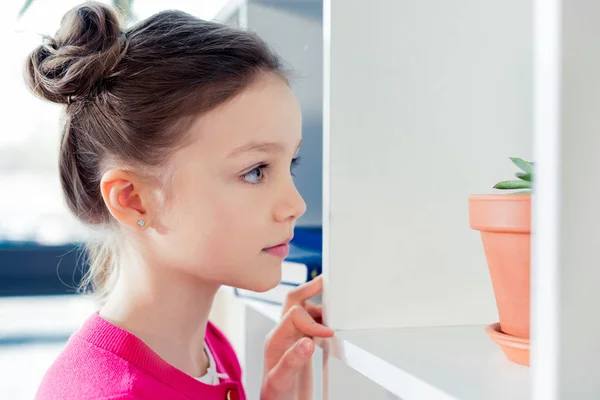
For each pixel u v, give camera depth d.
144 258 0.68
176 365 0.72
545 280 0.30
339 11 0.60
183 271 0.67
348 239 0.61
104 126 0.66
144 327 0.69
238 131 0.63
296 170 0.93
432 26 0.63
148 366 0.65
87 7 0.69
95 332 0.68
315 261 0.78
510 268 0.48
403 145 0.62
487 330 0.52
